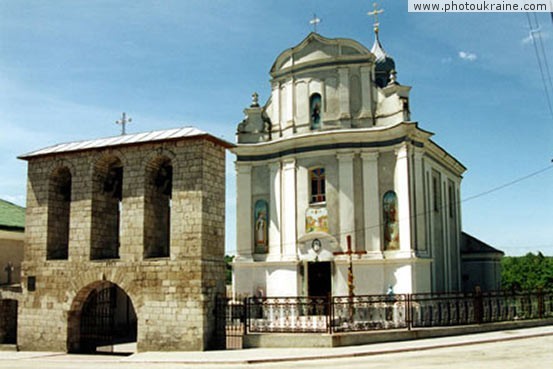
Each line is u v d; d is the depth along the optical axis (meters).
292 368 17.88
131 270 24.22
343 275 33.34
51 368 19.78
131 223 24.67
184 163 24.14
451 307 26.75
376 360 19.12
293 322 27.14
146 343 23.45
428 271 33.66
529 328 27.91
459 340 23.41
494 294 29.03
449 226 41.53
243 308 23.89
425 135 34.31
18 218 34.78
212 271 23.73
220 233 24.67
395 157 33.81
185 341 22.80
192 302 22.92
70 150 26.17
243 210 37.16
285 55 37.25
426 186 35.66
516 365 17.25
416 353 20.69
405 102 33.66
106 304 25.52
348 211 34.03
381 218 33.59
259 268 35.94
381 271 32.81
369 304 27.03
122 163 25.34
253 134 37.81
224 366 19.25
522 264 73.00
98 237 25.83
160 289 23.56
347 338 22.52
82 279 25.05
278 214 35.94
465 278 44.41
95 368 19.55
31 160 27.23
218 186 24.86
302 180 35.41
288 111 36.69
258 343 23.08
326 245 33.66
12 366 20.47
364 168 34.38
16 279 32.69
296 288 34.16
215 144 24.88
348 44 35.72
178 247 23.58
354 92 35.53
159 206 25.66
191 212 23.62
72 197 26.08
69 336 25.03
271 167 36.84
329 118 35.41
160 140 24.34
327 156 34.97
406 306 24.75
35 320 25.75
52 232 26.64
